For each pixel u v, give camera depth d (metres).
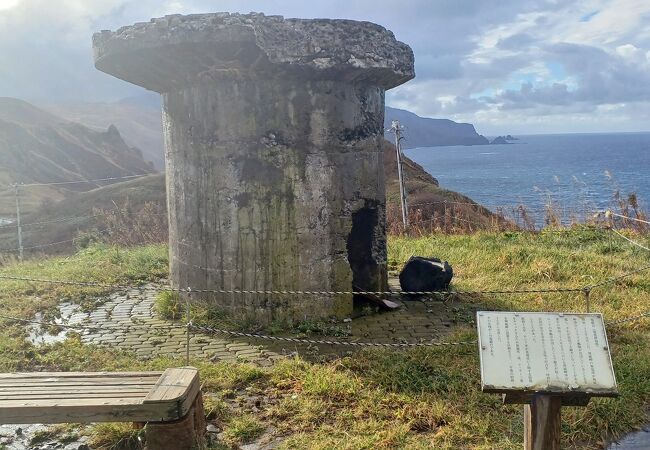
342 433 4.08
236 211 6.43
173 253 7.25
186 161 6.74
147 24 5.87
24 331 6.34
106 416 3.66
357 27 6.11
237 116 6.32
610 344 5.64
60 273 8.71
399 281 8.01
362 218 7.10
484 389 3.17
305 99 6.31
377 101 7.07
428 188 21.67
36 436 4.18
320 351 5.66
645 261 8.88
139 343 6.01
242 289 6.49
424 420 4.25
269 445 4.00
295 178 6.34
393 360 5.23
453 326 6.41
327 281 6.55
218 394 4.71
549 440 3.22
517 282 7.99
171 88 6.84
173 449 3.73
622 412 4.33
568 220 14.01
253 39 5.62
